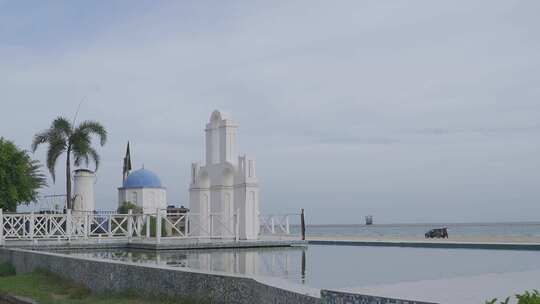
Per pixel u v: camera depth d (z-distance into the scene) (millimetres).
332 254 25172
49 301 13453
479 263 20234
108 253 26484
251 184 32281
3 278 17766
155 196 54750
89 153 39938
